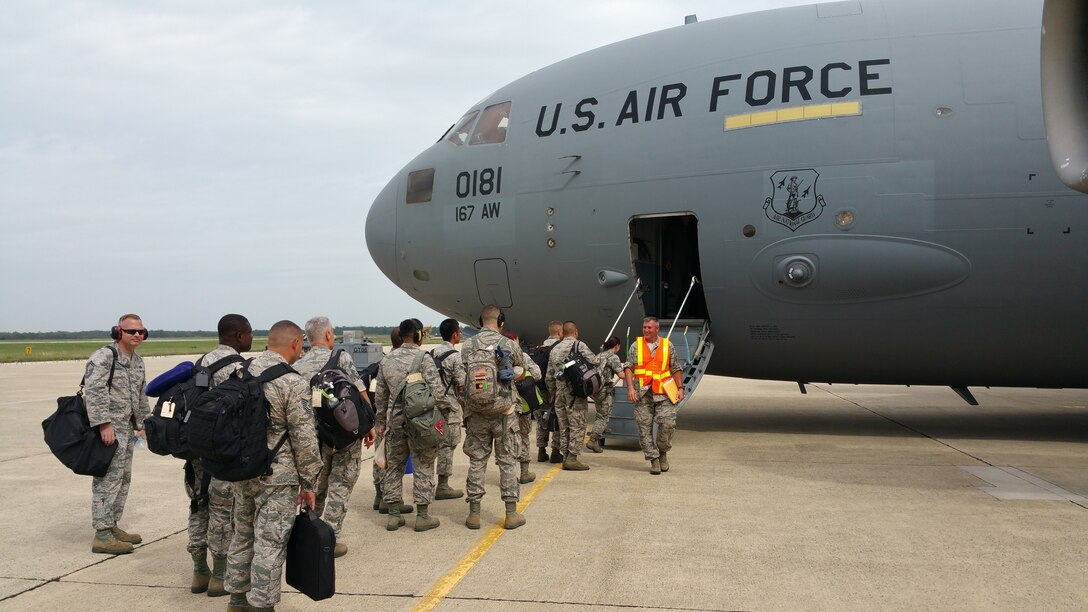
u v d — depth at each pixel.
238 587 3.55
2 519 5.70
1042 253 7.85
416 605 3.79
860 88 8.31
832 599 3.80
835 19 8.84
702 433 9.73
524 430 6.78
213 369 3.90
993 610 3.63
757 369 9.70
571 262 9.60
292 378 3.52
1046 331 8.16
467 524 5.27
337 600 3.88
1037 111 7.90
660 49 9.53
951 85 8.12
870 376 9.34
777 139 8.48
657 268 10.76
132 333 5.01
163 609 3.84
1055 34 4.71
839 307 8.54
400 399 5.37
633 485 6.60
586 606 3.73
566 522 5.38
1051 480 6.63
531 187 9.82
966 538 4.84
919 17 8.58
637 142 9.14
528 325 10.52
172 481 7.22
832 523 5.24
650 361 7.11
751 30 9.13
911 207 8.07
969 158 7.96
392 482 5.36
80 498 6.41
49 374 25.75
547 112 9.95
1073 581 4.03
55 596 4.04
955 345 8.53
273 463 3.46
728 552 4.60
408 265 11.23
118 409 4.91
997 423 10.80
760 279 8.69
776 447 8.55
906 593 3.87
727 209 8.67
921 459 7.73
